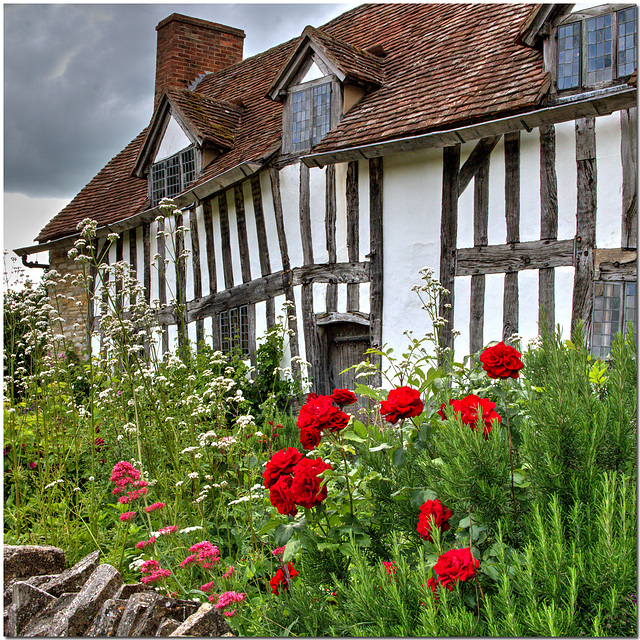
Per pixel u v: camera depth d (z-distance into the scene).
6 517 4.20
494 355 2.56
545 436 2.42
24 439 4.91
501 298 6.45
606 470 2.40
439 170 7.08
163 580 2.97
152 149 11.70
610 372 2.80
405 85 7.96
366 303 7.80
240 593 2.77
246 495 3.65
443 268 6.97
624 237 5.55
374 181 7.72
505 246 6.44
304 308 8.59
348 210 8.02
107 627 2.61
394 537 2.42
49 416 4.86
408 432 3.02
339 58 8.21
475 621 2.03
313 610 2.40
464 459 2.33
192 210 10.59
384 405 2.67
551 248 6.06
